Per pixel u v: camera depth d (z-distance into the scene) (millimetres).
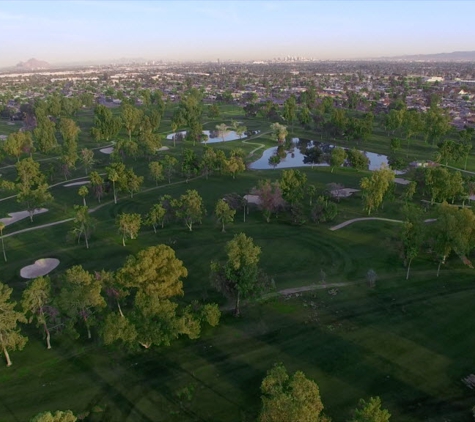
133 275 60750
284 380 40906
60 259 90938
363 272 80688
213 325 63531
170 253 61938
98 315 64750
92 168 164750
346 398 49938
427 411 47562
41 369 57438
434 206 114938
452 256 85500
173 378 54688
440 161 155250
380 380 52719
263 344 60781
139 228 105875
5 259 92188
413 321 64500
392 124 193750
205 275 81625
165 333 60156
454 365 54781
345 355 57594
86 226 97250
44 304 60719
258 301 71500
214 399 50969
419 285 75062
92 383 54438
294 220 106188
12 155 166625
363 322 64875
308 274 80812
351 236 97375
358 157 147500
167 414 49000
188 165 145625
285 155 176375
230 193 129125
